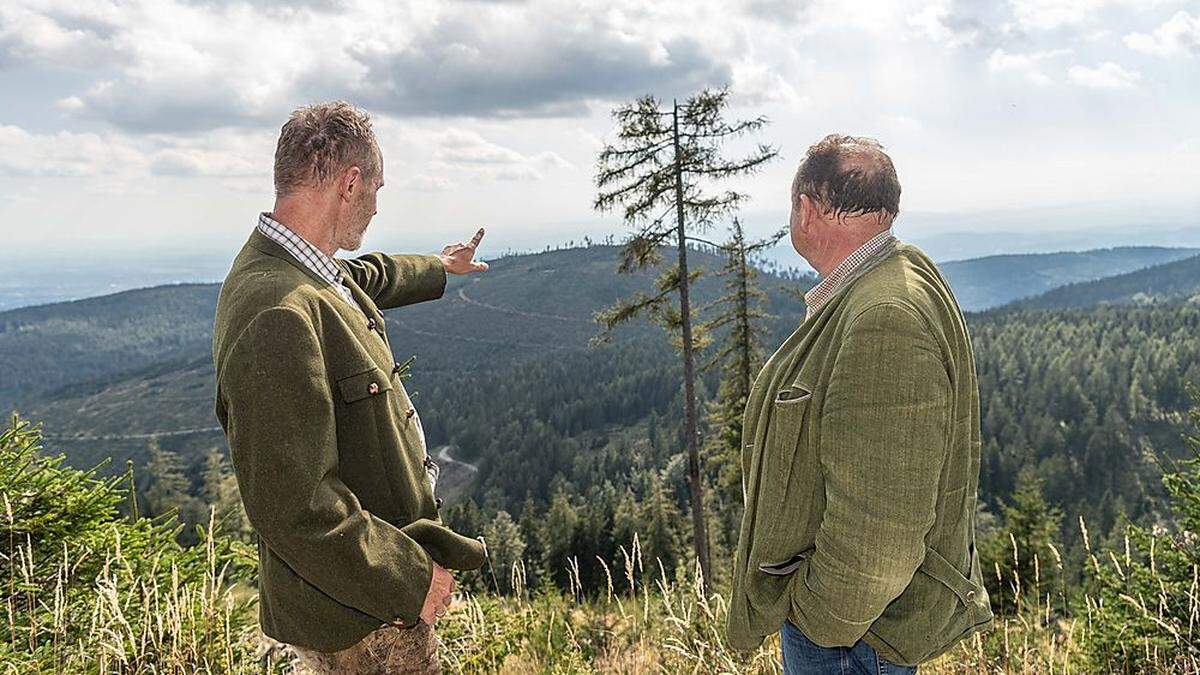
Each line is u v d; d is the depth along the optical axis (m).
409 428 2.11
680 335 16.25
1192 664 3.39
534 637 4.53
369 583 1.75
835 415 1.78
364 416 1.92
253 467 1.70
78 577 3.47
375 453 1.94
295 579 1.91
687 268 16.20
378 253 2.94
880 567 1.73
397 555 1.80
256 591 4.36
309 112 2.01
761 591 2.02
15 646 3.04
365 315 2.14
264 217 2.00
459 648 4.20
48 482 3.67
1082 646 3.85
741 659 3.41
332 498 1.74
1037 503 13.27
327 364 1.88
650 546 35.03
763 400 2.17
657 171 15.84
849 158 2.01
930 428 1.73
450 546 1.98
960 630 2.01
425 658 1.99
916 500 1.71
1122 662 3.75
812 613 1.85
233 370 1.72
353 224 2.09
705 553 16.02
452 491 110.56
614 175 16.09
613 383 132.75
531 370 149.12
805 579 1.87
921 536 1.74
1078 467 92.12
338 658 1.95
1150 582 3.96
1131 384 108.06
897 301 1.79
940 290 1.96
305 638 1.90
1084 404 104.50
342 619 1.88
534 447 114.12
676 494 66.62
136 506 3.88
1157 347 116.94
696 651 3.42
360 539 1.74
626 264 16.36
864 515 1.72
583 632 4.48
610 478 103.56
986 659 3.34
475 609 4.34
